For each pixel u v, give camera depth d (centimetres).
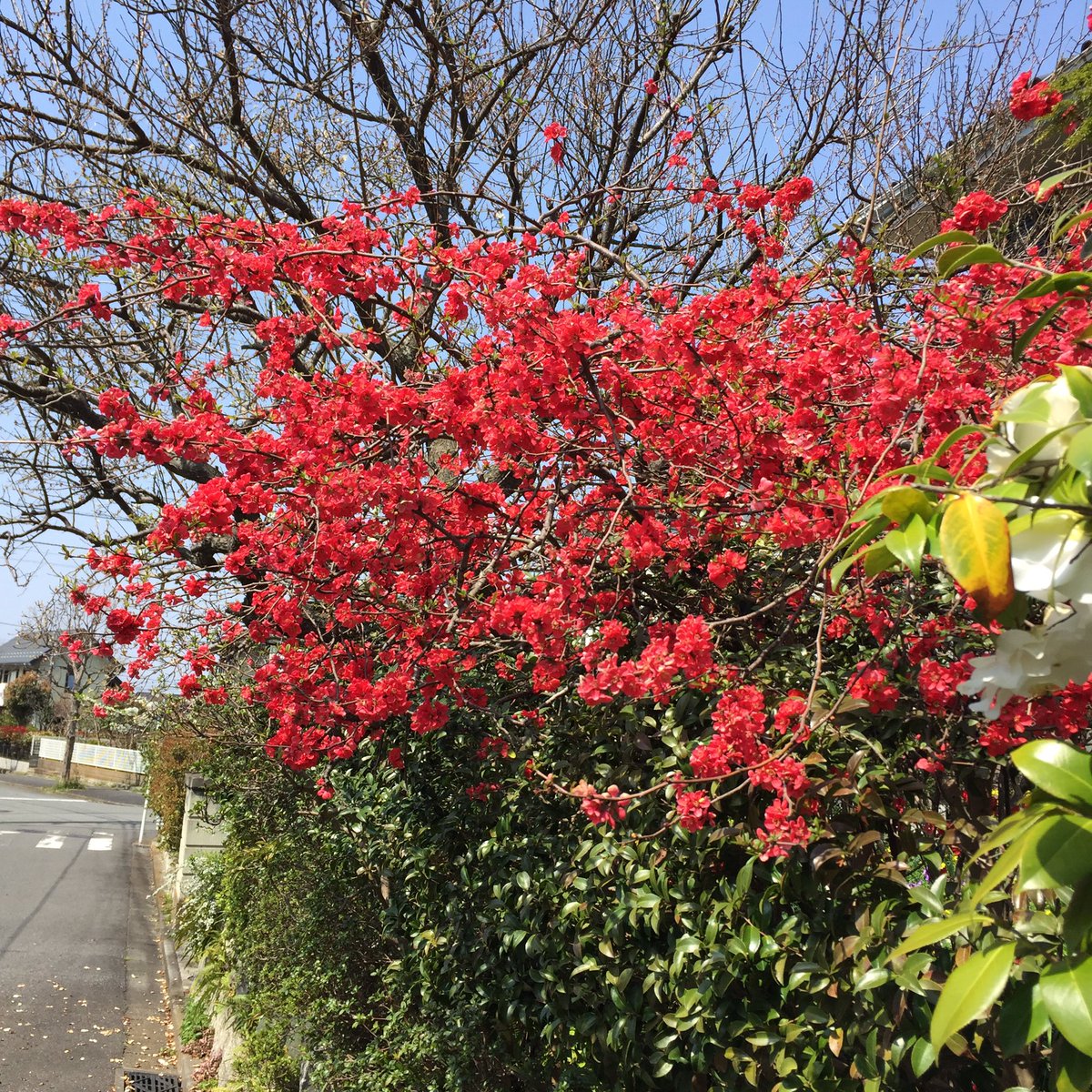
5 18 607
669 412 279
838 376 251
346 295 331
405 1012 366
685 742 238
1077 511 77
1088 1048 68
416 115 674
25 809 2161
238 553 330
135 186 585
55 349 610
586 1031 243
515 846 295
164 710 618
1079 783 74
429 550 306
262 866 567
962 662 195
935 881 177
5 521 604
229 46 598
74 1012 722
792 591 231
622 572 271
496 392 266
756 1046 199
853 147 539
